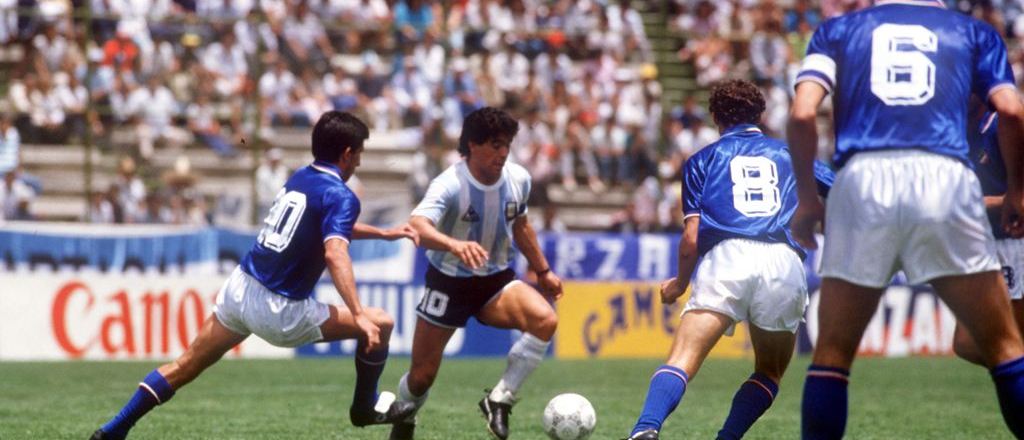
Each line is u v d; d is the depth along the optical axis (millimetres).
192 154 41531
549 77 44750
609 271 37469
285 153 42312
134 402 14484
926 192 10875
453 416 20688
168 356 34219
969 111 14836
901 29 11242
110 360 33312
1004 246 15188
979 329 11102
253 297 14523
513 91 43625
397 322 35781
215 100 42344
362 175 43219
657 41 48969
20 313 33094
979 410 22547
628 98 45406
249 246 35250
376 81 44312
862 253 11016
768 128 46688
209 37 43094
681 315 13688
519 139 42625
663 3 46906
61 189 40031
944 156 11008
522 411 22016
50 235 33469
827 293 11273
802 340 38125
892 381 28984
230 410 21375
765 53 47719
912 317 38750
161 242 34375
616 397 24734
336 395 24328
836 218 11227
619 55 47031
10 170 38125
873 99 11172
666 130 44750
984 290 11000
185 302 34469
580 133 43750
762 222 13703
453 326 16406
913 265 10984
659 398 13078
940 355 38688
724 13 49344
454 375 29688
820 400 11227
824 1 50969
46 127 40219
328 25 42625
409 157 43625
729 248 13586
